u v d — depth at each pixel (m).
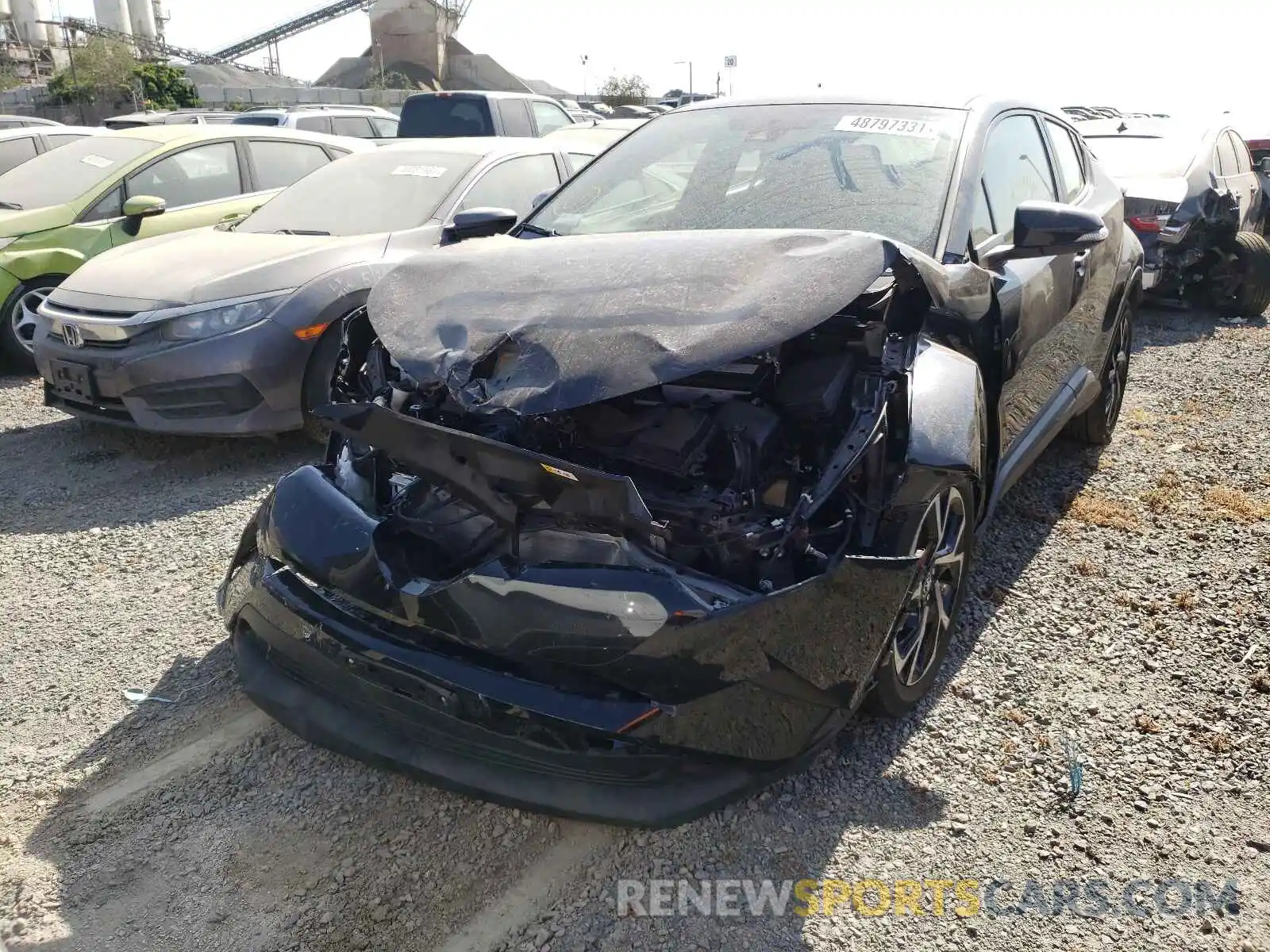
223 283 5.04
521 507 2.36
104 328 4.98
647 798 2.38
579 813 2.38
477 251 3.23
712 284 2.66
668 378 2.37
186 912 2.36
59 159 7.84
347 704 2.60
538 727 2.33
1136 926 2.30
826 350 2.79
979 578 3.86
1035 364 3.81
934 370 2.88
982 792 2.72
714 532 2.39
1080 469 4.96
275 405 5.06
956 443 2.74
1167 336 7.90
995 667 3.29
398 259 5.46
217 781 2.81
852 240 2.76
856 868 2.47
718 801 2.41
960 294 2.99
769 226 3.45
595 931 2.30
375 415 2.44
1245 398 6.14
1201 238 8.25
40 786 2.79
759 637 2.32
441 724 2.42
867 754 2.88
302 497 2.74
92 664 3.38
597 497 2.26
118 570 4.07
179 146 7.69
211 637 3.54
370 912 2.36
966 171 3.54
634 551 2.34
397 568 2.47
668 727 2.29
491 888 2.43
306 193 6.32
